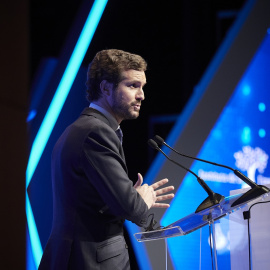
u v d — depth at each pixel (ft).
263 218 21.01
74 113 41.29
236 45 48.57
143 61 21.40
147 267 43.57
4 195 11.54
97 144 18.81
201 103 47.21
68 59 41.11
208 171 46.52
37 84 40.34
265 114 48.24
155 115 46.39
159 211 44.91
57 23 40.73
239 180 46.83
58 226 19.39
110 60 20.99
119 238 19.58
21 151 12.05
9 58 11.84
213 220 18.89
